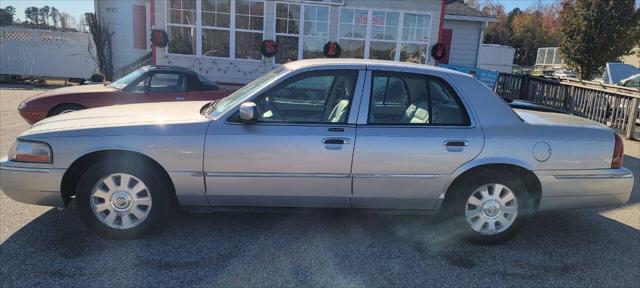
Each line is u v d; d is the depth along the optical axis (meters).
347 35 13.79
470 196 4.09
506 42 61.53
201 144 3.84
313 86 4.06
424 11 13.80
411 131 3.96
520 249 4.17
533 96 14.08
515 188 4.08
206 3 13.33
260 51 13.70
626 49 19.08
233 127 3.89
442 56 13.95
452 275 3.63
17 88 16.27
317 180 3.94
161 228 4.18
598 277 3.71
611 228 4.78
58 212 4.54
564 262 3.95
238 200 4.00
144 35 17.86
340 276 3.54
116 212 3.92
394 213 4.20
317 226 4.46
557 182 4.09
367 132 3.93
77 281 3.31
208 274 3.48
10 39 18.20
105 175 3.84
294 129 3.90
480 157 3.98
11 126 8.77
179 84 8.39
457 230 4.16
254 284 3.37
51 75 18.73
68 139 3.81
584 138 4.13
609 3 18.03
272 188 3.95
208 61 13.63
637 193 6.05
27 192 3.86
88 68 18.94
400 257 3.89
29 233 4.05
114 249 3.82
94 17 17.56
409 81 4.09
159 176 3.92
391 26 13.84
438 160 3.96
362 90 4.02
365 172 3.94
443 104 4.09
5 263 3.52
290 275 3.52
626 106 10.38
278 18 13.55
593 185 4.14
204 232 4.22
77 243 3.90
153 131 3.85
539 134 4.07
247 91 4.23
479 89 4.15
